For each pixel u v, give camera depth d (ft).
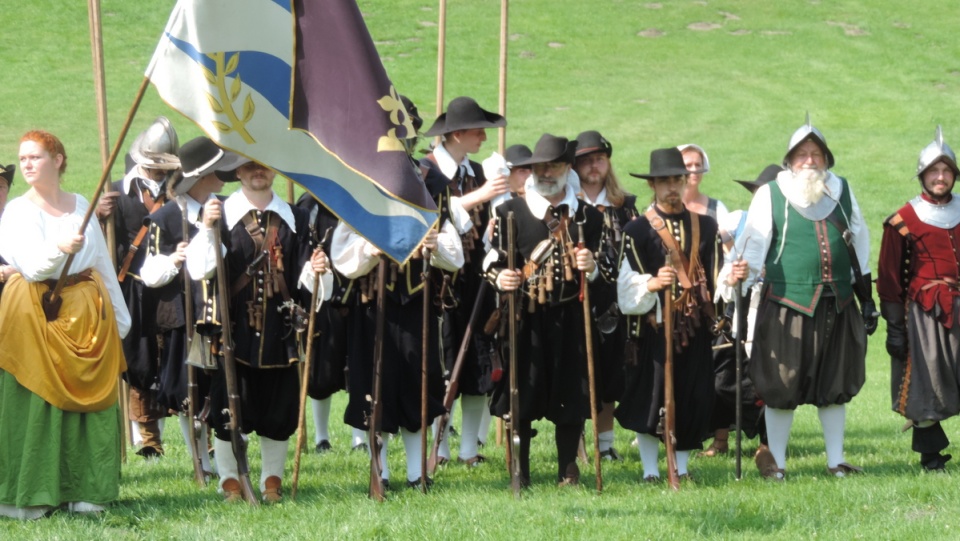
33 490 37.86
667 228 44.19
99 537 35.40
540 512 38.40
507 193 50.47
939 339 45.14
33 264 37.29
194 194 45.98
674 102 188.14
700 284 44.19
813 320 44.68
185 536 35.70
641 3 235.61
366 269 42.09
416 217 37.76
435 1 232.53
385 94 36.94
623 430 60.54
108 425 39.06
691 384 44.14
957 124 176.86
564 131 173.47
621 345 45.29
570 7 232.32
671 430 43.04
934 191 45.80
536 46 212.43
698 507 38.96
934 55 209.97
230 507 39.78
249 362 40.37
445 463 50.14
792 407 44.78
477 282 49.06
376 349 41.24
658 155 44.39
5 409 38.04
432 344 43.65
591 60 207.41
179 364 46.85
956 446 51.42
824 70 203.51
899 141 168.66
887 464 47.62
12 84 183.52
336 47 36.99
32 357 37.68
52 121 168.35
